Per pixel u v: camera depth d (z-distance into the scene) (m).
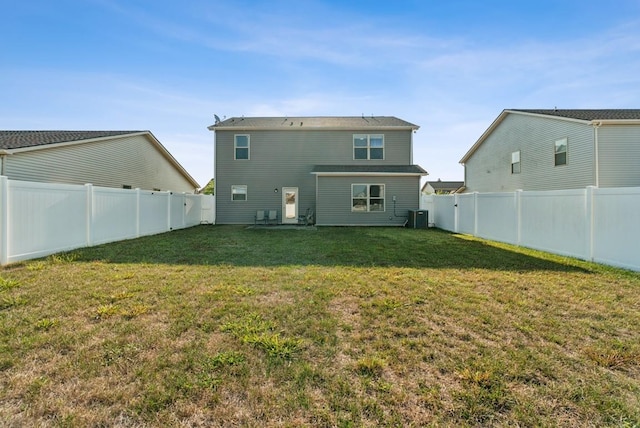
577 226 6.46
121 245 7.94
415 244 8.59
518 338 2.76
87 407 1.83
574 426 1.71
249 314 3.24
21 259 5.82
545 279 4.72
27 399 1.88
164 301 3.60
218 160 16.25
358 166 15.98
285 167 16.31
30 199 6.02
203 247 7.77
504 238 9.02
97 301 3.57
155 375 2.13
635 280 4.65
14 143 9.88
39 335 2.69
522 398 1.93
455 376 2.16
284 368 2.24
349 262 5.97
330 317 3.19
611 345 2.63
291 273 5.01
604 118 11.40
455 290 4.13
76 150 11.53
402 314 3.29
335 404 1.87
